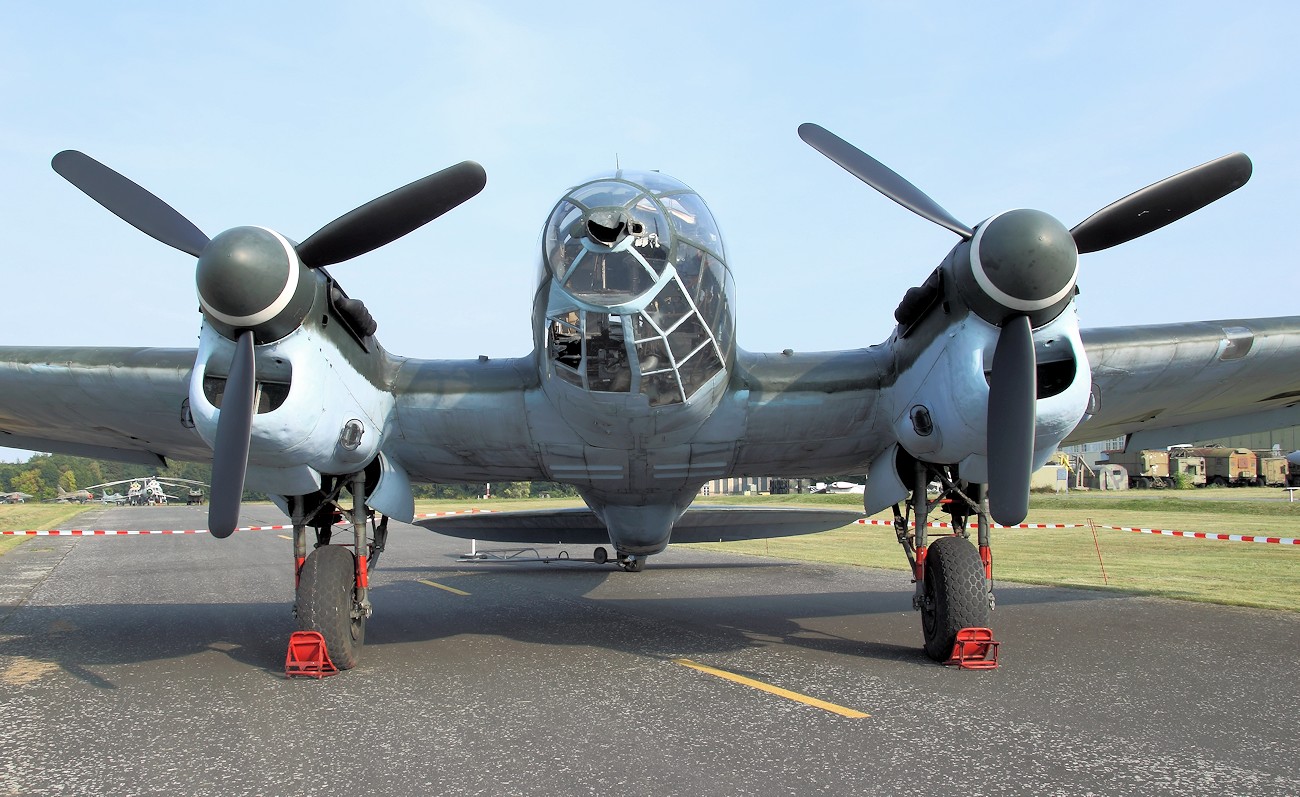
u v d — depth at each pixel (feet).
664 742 14.29
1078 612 28.68
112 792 12.26
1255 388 23.82
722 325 20.52
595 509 30.96
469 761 13.43
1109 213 19.62
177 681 19.53
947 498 23.03
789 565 50.24
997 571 43.42
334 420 19.83
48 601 35.60
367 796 11.98
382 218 19.57
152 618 30.17
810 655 21.75
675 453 23.48
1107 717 15.52
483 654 22.39
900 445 22.76
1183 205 19.53
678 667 20.40
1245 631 24.72
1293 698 16.89
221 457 17.99
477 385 22.85
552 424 22.79
